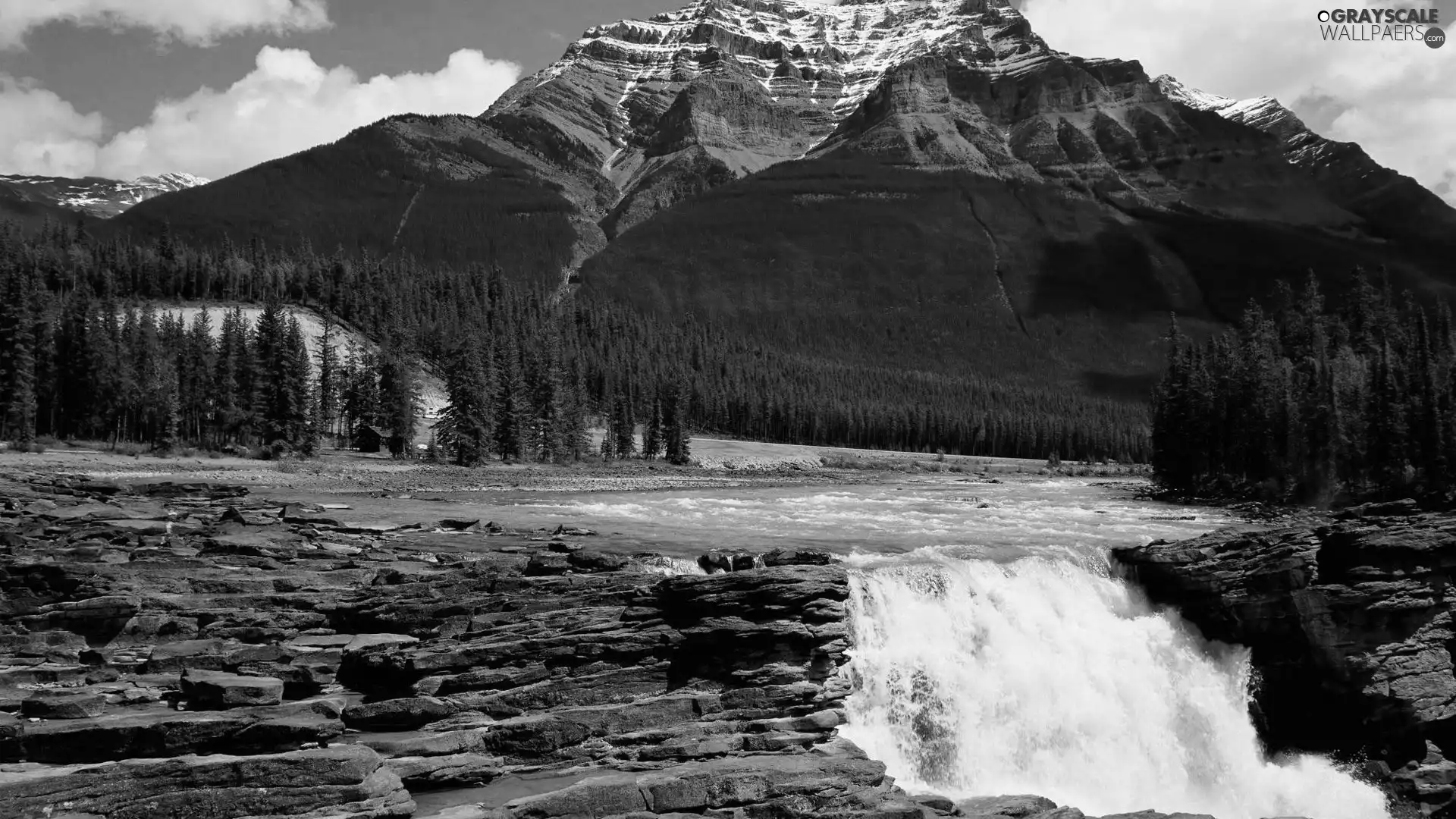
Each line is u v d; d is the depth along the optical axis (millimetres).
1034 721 41375
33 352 117312
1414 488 94375
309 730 26125
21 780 22234
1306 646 44812
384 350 155500
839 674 35812
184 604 35281
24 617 33188
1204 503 103625
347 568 41250
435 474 116438
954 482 149125
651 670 32969
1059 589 46000
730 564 43031
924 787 37938
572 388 168125
